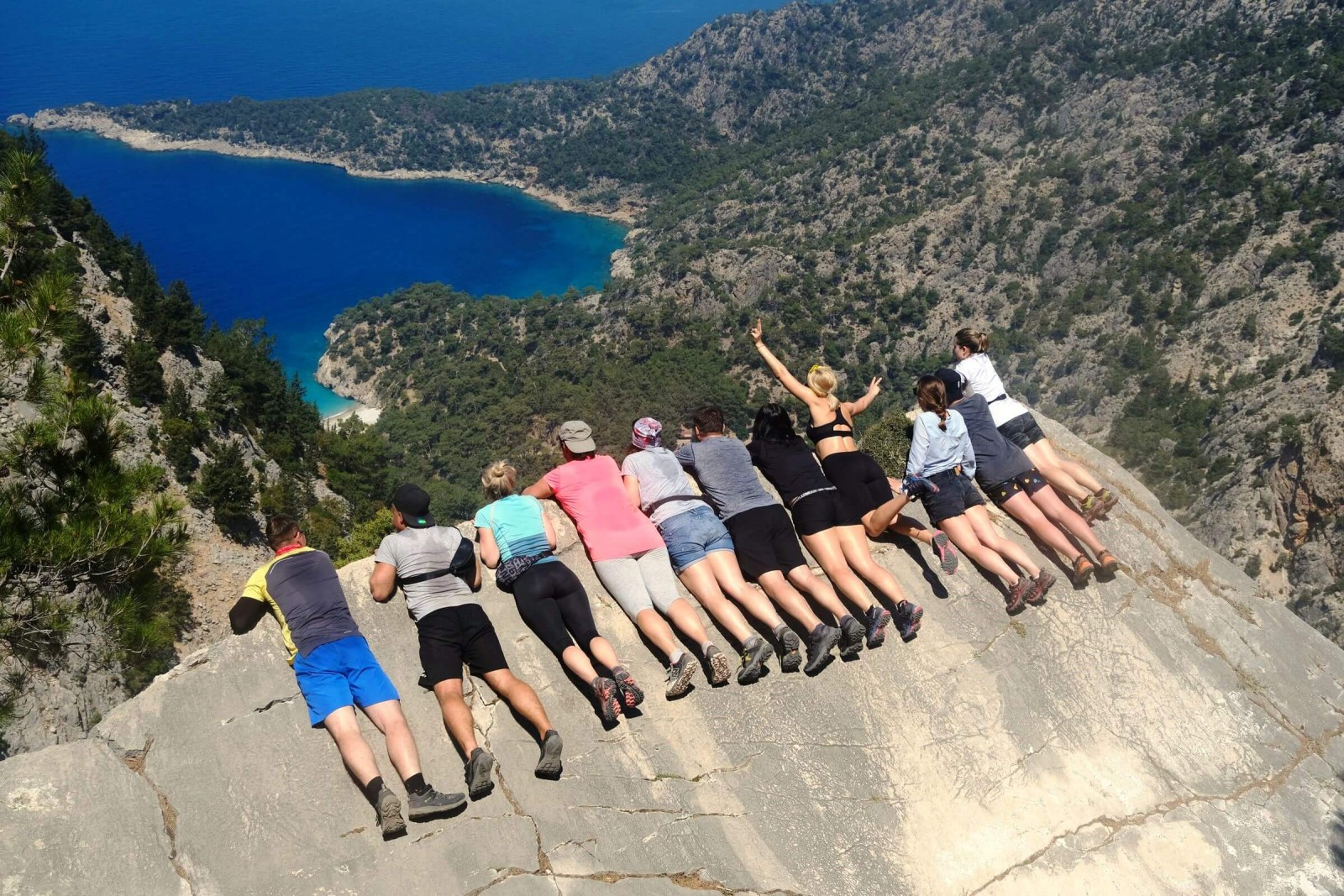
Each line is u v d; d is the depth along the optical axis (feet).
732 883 16.65
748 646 19.12
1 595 30.83
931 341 497.46
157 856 14.80
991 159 639.76
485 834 16.07
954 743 19.57
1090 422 376.68
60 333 34.09
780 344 509.76
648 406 455.22
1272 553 257.75
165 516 33.37
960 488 22.65
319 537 170.60
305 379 602.44
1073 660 21.74
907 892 17.44
